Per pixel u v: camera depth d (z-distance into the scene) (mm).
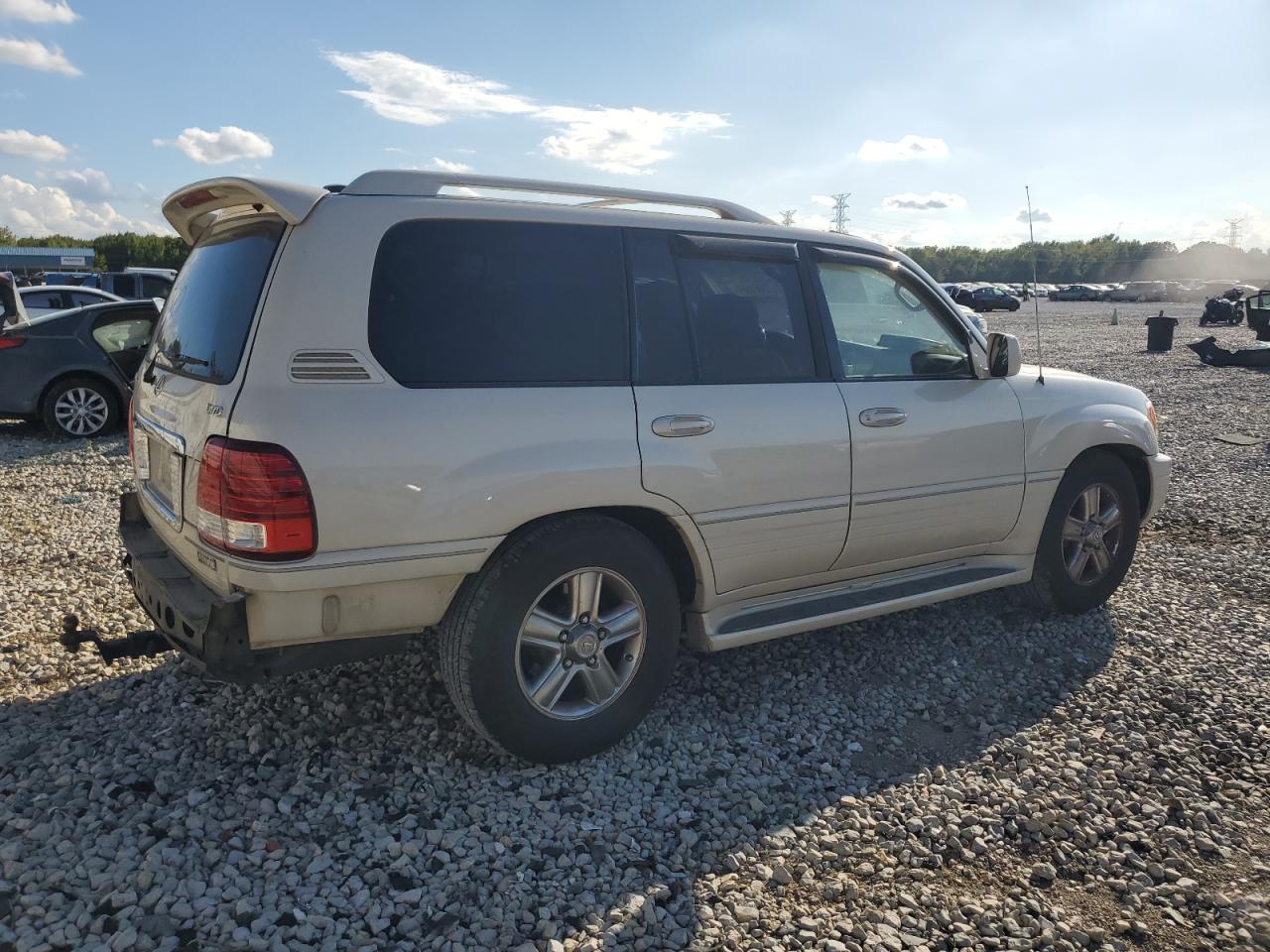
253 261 3168
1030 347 23188
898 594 4254
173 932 2496
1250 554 6164
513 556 3174
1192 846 3057
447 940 2529
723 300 3779
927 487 4223
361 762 3404
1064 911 2740
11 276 10125
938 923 2682
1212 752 3639
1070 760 3572
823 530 3928
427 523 3000
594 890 2768
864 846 3023
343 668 4176
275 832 2977
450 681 3219
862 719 3887
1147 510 5301
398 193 3188
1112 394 5074
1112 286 64688
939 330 4484
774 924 2648
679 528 3551
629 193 3713
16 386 9984
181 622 3027
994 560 4703
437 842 2951
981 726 3826
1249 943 2617
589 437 3283
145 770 3311
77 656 4285
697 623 3773
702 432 3535
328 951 2471
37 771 3273
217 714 3746
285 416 2830
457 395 3092
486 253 3273
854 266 4227
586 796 3238
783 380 3863
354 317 2992
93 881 2672
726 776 3422
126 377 10453
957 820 3152
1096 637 4773
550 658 3330
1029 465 4590
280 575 2834
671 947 2543
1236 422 11609
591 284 3461
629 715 3506
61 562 5754
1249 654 4551
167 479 3516
